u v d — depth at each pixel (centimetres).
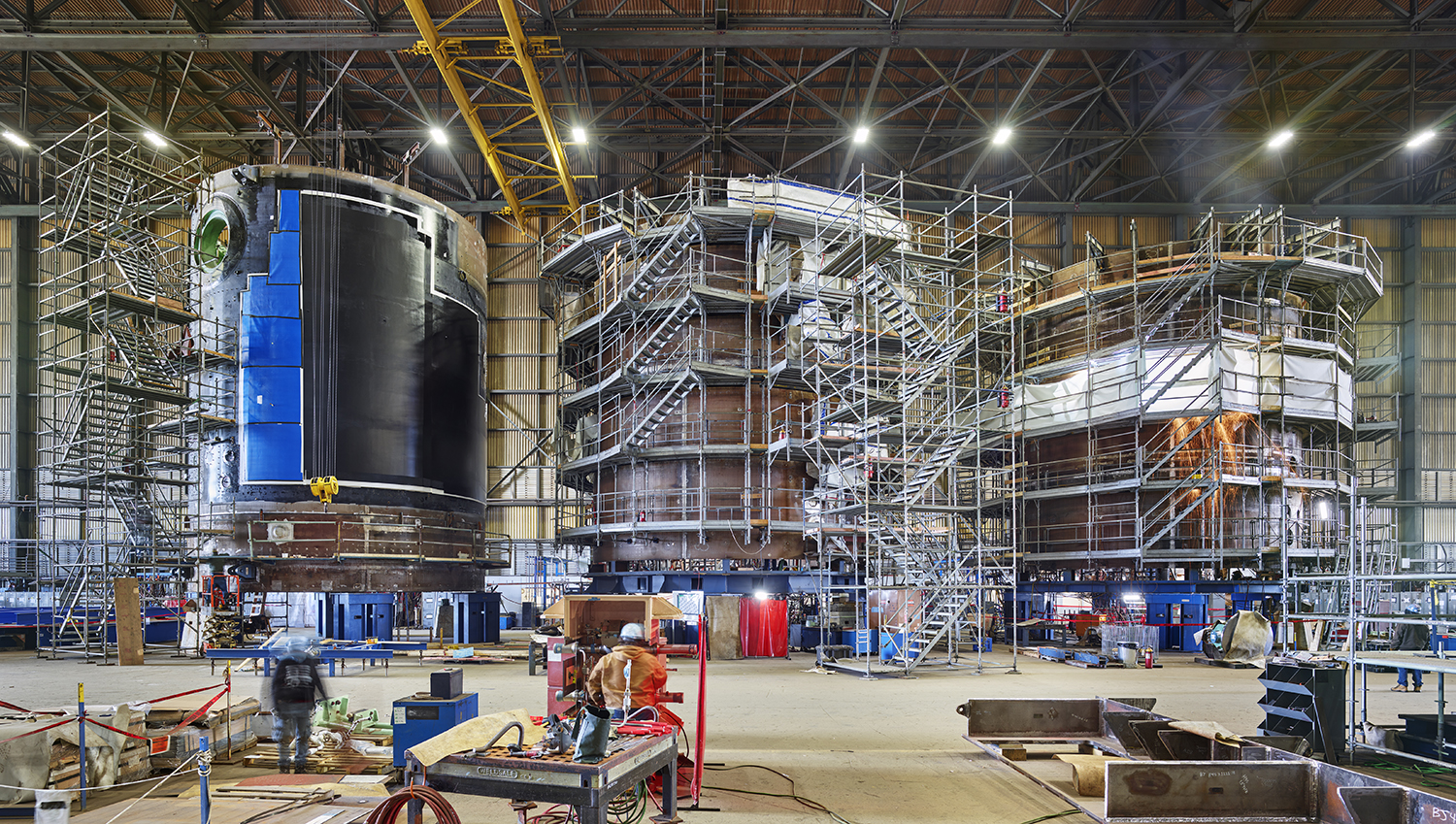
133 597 2584
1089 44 3244
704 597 2781
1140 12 3844
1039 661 2730
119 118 4169
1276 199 4747
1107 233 4753
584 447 3816
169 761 1136
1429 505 4578
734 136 4569
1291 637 2562
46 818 772
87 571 2862
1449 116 3791
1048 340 3759
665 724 891
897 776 1109
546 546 4703
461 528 3259
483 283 3547
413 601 4100
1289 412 3253
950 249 2659
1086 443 3534
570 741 747
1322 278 3397
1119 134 4181
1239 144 4491
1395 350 4741
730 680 2134
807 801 988
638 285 3294
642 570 3419
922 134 4347
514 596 4653
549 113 3759
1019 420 3656
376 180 3102
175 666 2494
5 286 4603
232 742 1223
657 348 3350
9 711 1273
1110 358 3409
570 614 1227
